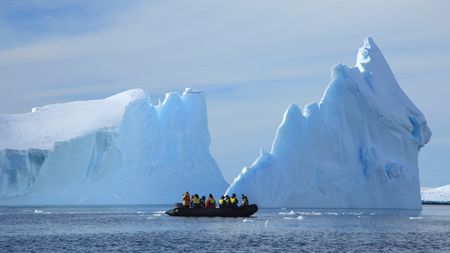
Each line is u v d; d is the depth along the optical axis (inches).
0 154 4202.8
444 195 7677.2
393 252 2041.1
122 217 3321.9
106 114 4630.9
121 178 4537.4
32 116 4906.5
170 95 4906.5
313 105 4411.9
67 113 4874.5
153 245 2129.7
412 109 4608.8
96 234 2444.6
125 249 2043.6
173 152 4771.2
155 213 3698.3
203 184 4778.5
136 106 4665.4
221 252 1991.9
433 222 3203.7
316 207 4229.8
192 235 2407.7
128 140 4591.5
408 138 4507.9
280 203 4084.6
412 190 4456.2
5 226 2785.4
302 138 4291.3
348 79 4480.8
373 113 4451.3
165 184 4648.1
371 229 2748.5
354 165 4389.8
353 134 4458.7
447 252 2053.4
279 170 4119.1
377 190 4355.3
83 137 4379.9
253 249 2057.1
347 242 2258.9
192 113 4904.0
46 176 4347.9
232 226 2770.7
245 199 3346.5
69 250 2020.2
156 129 4729.3
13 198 4244.6
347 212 4055.1
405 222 3184.1
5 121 4810.5
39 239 2290.8
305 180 4220.0
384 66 4726.9
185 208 3319.4
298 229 2689.5
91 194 4404.5
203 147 4891.7
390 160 4426.7
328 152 4360.2
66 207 4500.5
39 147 4279.0
